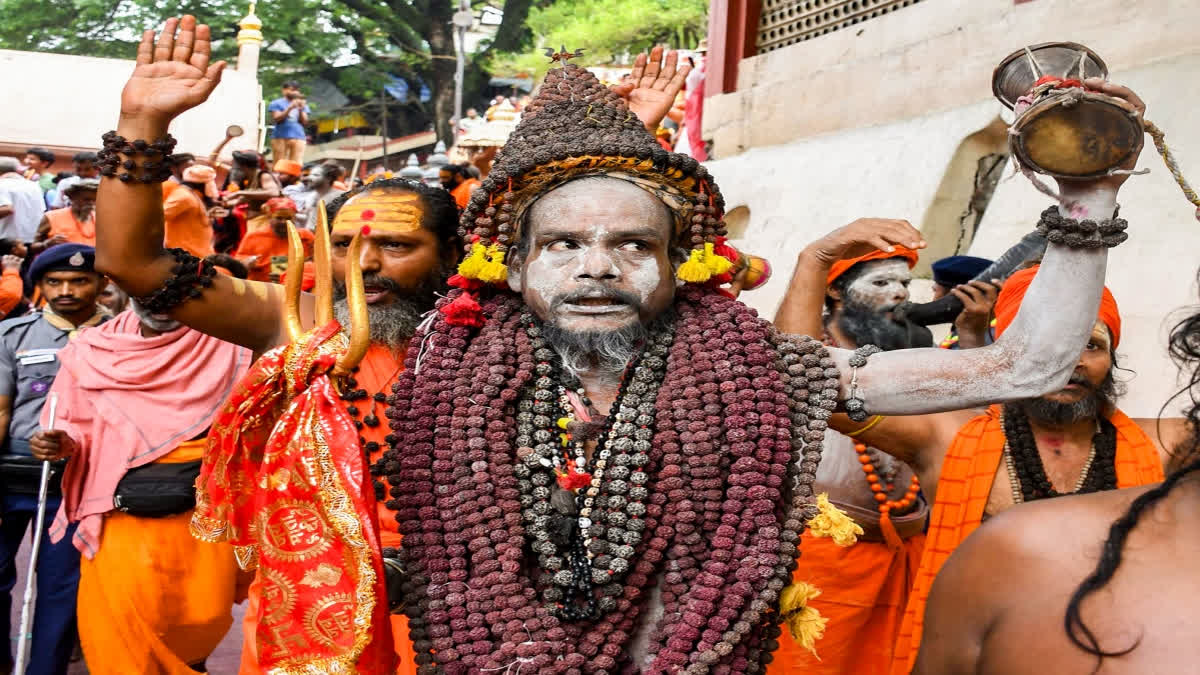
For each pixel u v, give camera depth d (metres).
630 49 24.77
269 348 3.44
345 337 2.73
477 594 2.60
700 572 2.64
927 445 3.63
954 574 2.14
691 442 2.69
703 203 2.87
